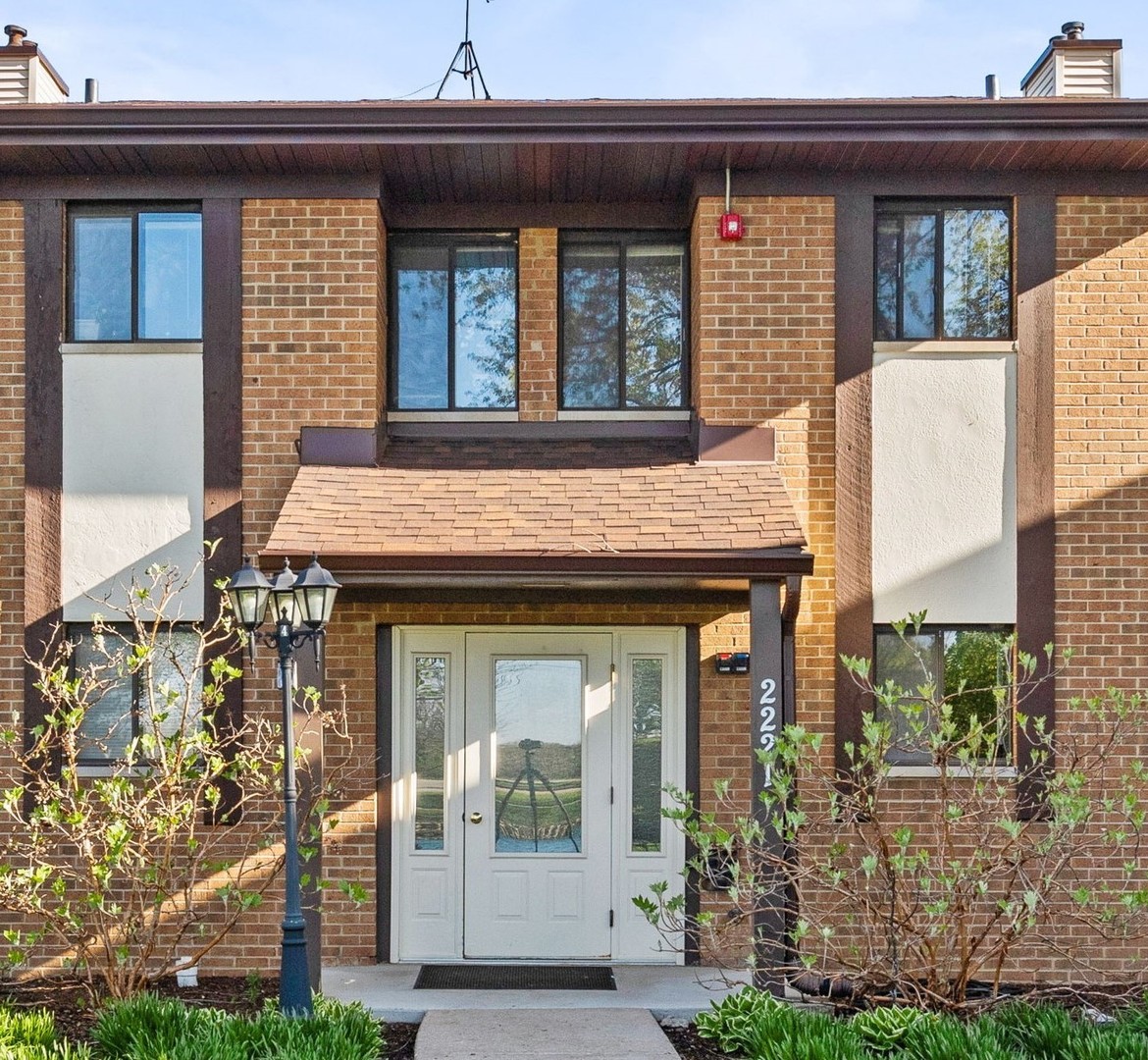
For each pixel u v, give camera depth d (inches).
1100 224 374.6
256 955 361.7
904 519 370.9
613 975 360.2
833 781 321.1
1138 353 372.5
